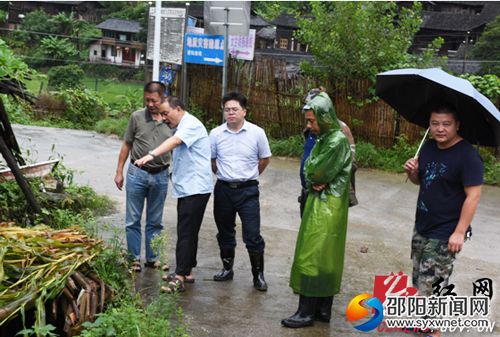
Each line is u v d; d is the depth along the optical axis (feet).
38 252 12.80
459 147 13.84
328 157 14.44
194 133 16.35
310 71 42.96
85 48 150.00
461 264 20.97
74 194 23.97
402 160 39.70
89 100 58.80
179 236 16.89
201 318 15.23
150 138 17.57
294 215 26.76
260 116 44.60
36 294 11.81
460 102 13.97
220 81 45.96
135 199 17.89
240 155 17.20
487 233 25.54
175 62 43.24
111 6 174.09
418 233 14.61
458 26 122.31
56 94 58.65
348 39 41.32
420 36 121.49
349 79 41.68
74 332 12.15
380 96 15.51
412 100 15.26
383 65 41.29
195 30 47.57
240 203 17.28
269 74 44.04
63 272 12.35
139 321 12.57
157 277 17.74
